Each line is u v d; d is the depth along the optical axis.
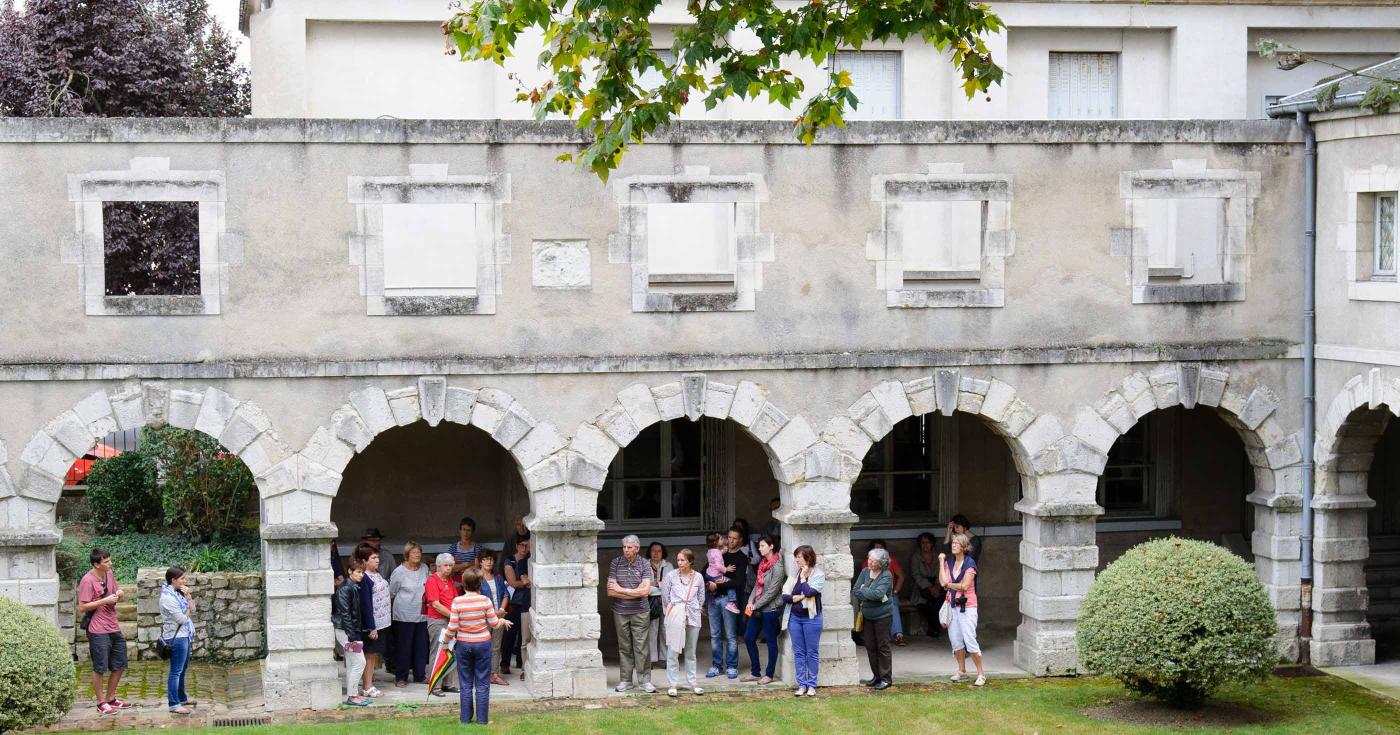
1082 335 19.45
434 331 18.27
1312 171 19.70
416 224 21.83
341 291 18.05
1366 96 16.75
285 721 17.31
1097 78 24.47
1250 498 20.28
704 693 18.58
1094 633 17.38
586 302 18.48
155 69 29.27
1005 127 19.09
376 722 16.83
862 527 21.94
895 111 23.91
